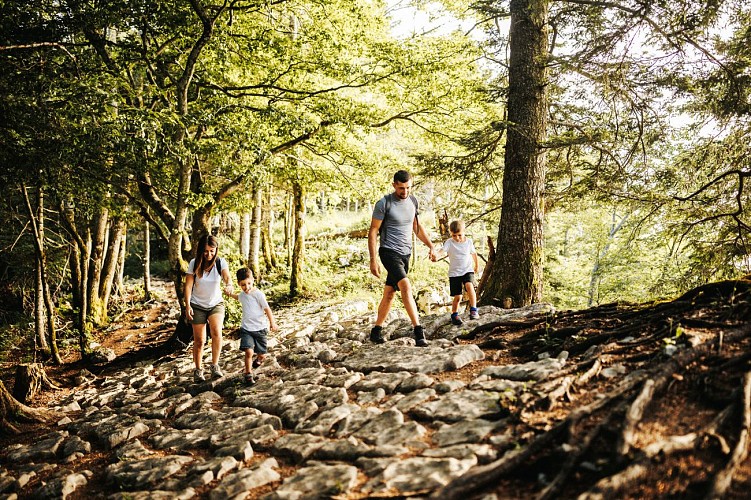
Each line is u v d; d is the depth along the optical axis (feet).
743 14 28.91
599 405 10.91
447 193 46.42
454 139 36.45
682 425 9.83
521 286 30.83
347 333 29.04
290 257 84.17
